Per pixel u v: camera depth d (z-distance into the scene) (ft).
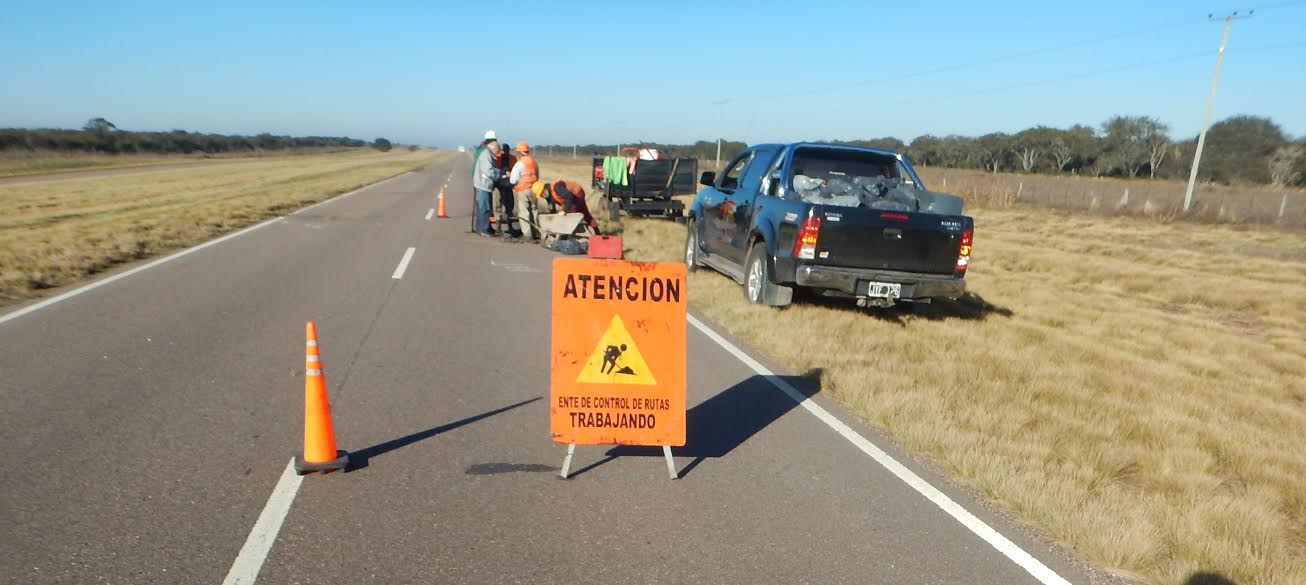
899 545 11.28
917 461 14.64
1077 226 77.87
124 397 15.51
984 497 13.17
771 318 25.94
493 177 46.85
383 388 17.24
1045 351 24.00
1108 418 17.58
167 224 45.03
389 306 26.00
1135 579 10.71
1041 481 13.42
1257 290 39.93
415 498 11.95
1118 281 42.39
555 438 13.34
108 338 19.80
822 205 25.22
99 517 10.69
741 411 17.19
